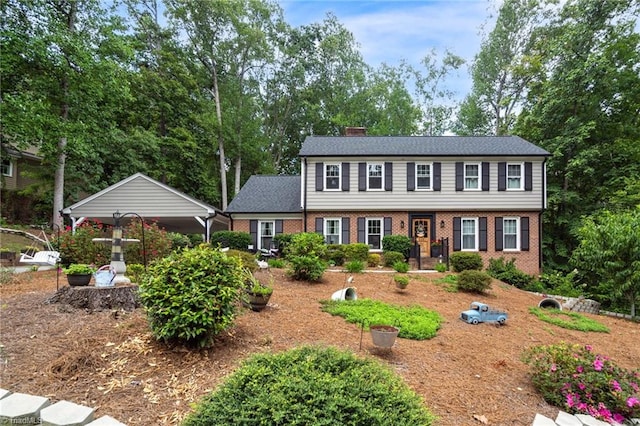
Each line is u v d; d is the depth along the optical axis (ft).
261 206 58.34
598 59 54.65
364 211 55.16
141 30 76.79
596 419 11.53
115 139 61.26
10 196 58.44
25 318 14.89
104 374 11.12
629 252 31.24
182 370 11.66
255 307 17.98
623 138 57.62
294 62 93.56
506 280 41.29
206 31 80.94
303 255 28.45
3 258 36.17
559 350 13.74
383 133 88.43
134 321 14.88
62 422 8.70
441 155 53.98
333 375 8.27
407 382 12.07
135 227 31.63
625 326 26.96
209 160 96.32
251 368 8.15
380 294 26.22
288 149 104.99
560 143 58.90
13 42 43.04
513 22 79.51
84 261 28.86
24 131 43.91
